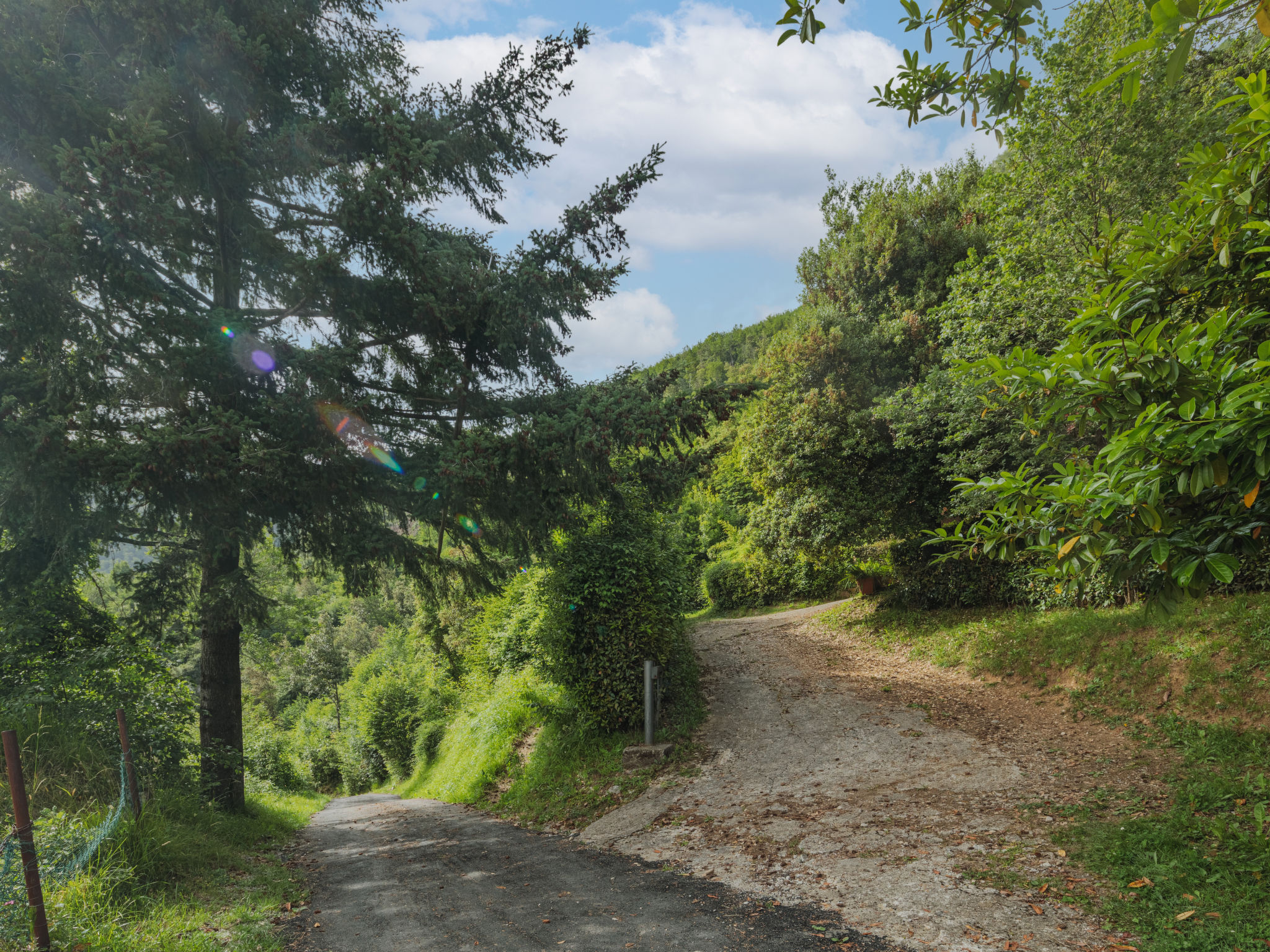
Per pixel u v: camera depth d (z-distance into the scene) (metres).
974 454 12.47
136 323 8.28
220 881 6.42
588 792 9.64
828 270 21.88
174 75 7.95
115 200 6.82
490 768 12.16
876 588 20.56
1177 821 5.48
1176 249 3.22
